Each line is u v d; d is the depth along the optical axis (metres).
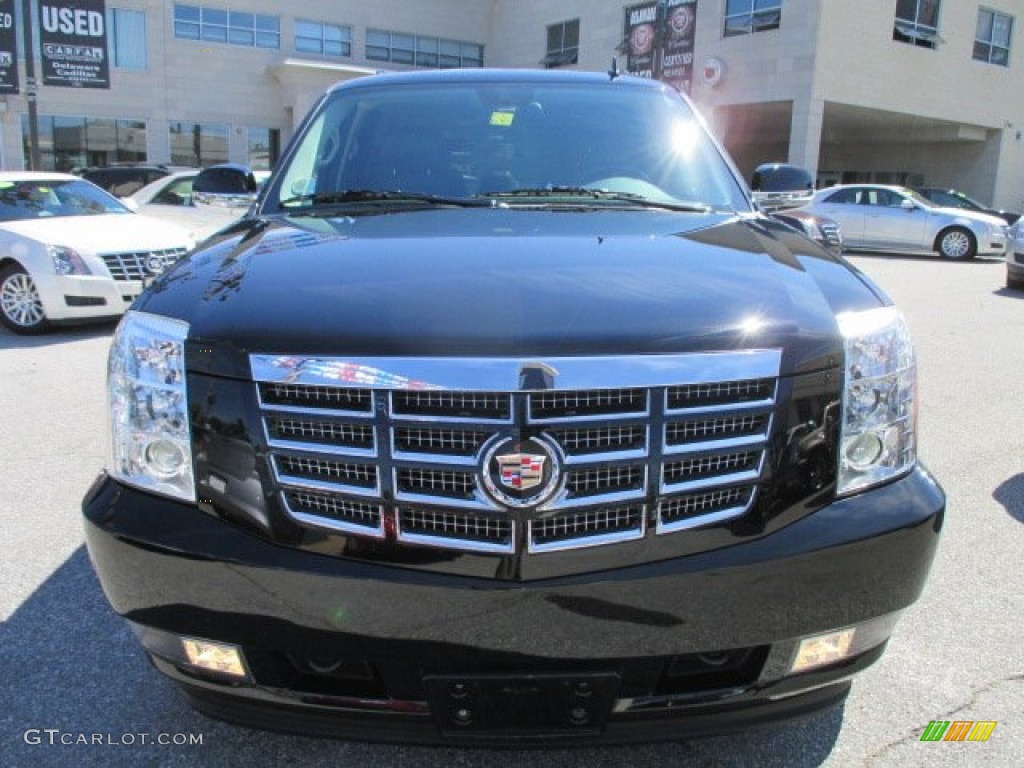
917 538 2.10
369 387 1.89
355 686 2.03
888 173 32.94
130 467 2.13
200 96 32.12
